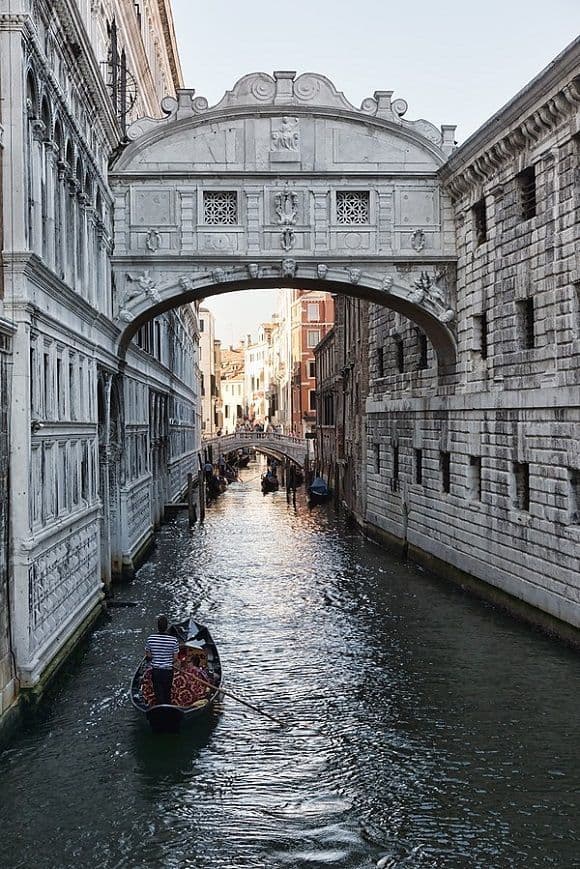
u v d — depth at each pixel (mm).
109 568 23422
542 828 11141
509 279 21141
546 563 19016
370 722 14516
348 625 20484
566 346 18250
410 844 10820
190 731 14133
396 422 31172
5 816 11430
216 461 78375
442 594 23812
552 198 18906
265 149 24188
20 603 13727
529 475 19891
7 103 13484
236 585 25344
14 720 13539
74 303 17562
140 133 23906
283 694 15852
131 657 17609
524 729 14125
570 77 17266
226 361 168125
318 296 86125
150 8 38500
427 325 25547
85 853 10633
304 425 86062
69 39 17031
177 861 10492
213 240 24125
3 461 13188
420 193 24547
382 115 24250
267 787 12281
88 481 19688
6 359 13289
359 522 38156
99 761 12984
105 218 23062
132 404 28766
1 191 13461
